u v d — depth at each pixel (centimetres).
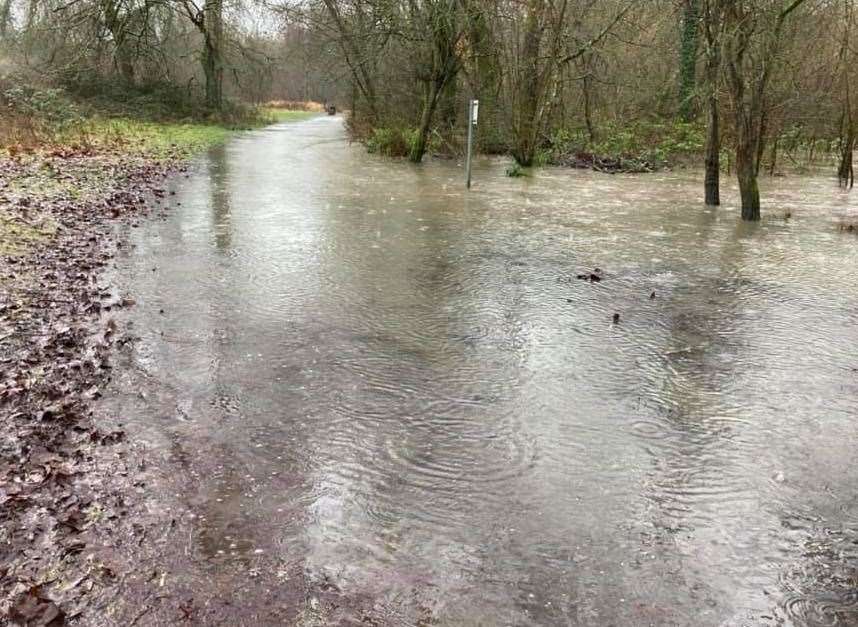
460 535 314
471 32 1858
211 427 402
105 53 2939
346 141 2659
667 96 2358
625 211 1202
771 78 1557
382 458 377
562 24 1920
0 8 2784
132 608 264
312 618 263
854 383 488
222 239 873
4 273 658
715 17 1107
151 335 538
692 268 803
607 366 511
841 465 381
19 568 281
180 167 1623
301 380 470
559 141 2088
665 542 313
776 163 2081
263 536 309
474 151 2139
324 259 793
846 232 1036
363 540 309
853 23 1611
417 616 266
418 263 791
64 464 353
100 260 743
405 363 505
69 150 1630
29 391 427
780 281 752
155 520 315
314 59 2919
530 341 556
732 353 541
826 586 288
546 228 1024
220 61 3438
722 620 268
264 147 2347
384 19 2039
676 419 431
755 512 337
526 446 394
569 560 300
